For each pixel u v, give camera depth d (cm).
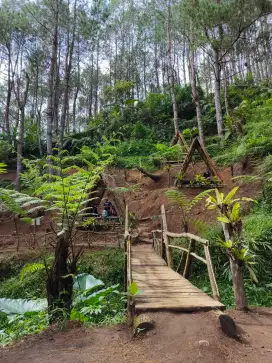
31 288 735
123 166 1606
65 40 1808
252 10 1301
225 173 1159
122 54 3484
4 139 2391
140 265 634
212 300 384
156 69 3550
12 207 432
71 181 486
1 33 1892
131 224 998
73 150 2027
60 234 414
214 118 1964
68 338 332
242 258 424
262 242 656
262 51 2675
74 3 1653
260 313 405
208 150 1455
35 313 473
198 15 1295
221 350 280
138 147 1884
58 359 281
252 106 1761
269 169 989
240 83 2553
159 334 312
